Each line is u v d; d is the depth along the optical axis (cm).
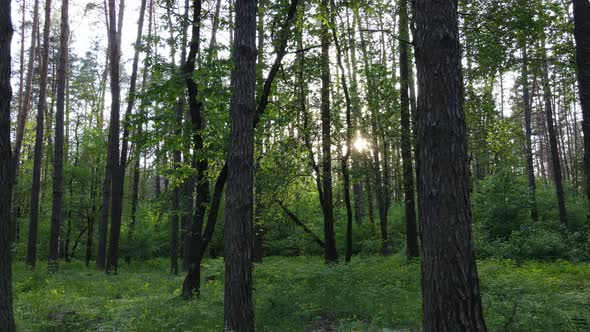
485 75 1398
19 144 2088
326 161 1568
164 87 1105
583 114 895
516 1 1250
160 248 3169
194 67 1152
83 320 871
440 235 449
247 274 688
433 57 477
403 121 1544
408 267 1366
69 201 2847
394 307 859
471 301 438
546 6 1313
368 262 1540
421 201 475
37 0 2305
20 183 2978
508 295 841
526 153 2775
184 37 1153
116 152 2067
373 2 1334
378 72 1590
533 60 1360
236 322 671
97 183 3020
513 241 1820
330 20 1307
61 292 1287
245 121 724
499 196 2106
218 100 1055
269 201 1566
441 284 443
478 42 1324
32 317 881
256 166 1535
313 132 1540
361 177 1658
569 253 1639
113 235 1983
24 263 2397
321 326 802
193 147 1173
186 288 1091
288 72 1385
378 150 1684
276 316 860
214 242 2905
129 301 1073
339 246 2703
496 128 1565
